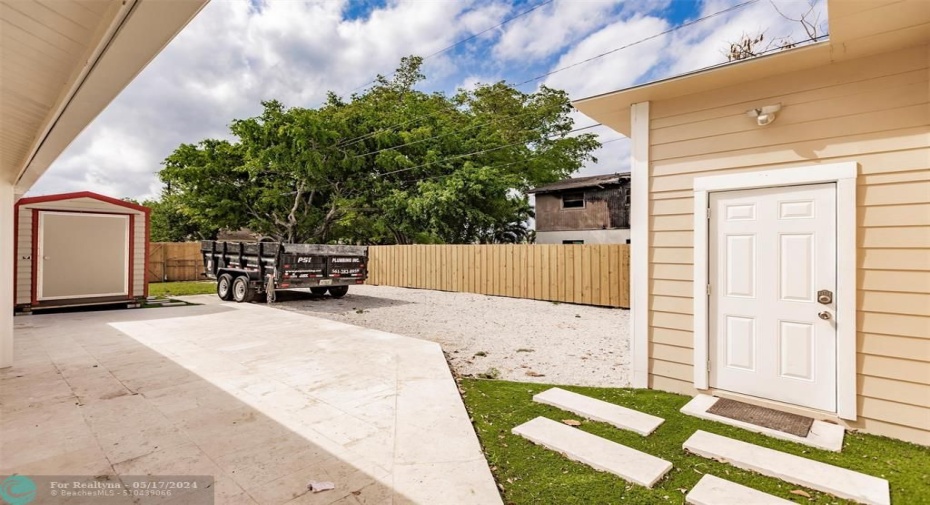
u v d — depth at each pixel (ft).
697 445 9.66
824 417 11.05
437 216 64.39
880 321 10.37
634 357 14.46
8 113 9.22
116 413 11.50
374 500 7.52
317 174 61.36
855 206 10.66
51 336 21.59
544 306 33.76
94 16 5.32
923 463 8.91
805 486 8.14
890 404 10.23
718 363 12.85
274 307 32.32
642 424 10.88
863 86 10.68
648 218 14.20
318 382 14.25
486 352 19.71
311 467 8.68
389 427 10.71
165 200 102.47
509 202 74.64
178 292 44.29
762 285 12.08
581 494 7.92
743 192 12.44
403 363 16.61
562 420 11.43
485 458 9.19
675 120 13.67
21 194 21.80
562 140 84.43
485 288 40.37
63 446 9.53
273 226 69.10
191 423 10.87
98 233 31.32
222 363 16.56
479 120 75.10
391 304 34.94
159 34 5.45
